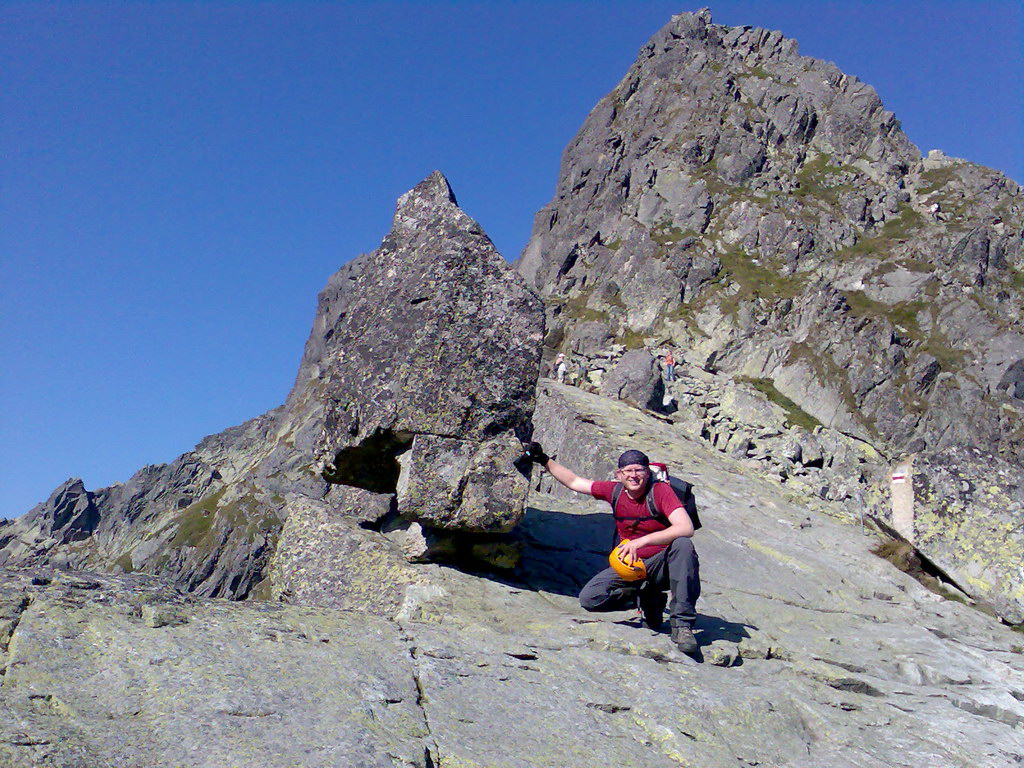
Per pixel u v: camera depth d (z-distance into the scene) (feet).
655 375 101.14
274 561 33.42
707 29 399.24
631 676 20.80
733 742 18.76
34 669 14.65
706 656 24.03
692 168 322.55
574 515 39.45
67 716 13.56
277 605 20.88
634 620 25.95
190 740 13.37
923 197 311.88
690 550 23.89
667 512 24.09
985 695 26.21
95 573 19.51
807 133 345.92
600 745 16.80
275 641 18.03
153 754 12.84
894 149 340.59
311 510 33.78
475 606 26.16
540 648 22.11
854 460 108.78
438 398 28.35
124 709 14.15
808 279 259.39
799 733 20.36
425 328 28.84
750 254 277.85
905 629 33.12
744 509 50.34
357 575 29.45
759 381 214.28
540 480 62.44
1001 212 292.40
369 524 33.65
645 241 286.25
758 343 224.33
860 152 337.93
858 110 349.82
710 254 276.41
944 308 236.43
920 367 211.82
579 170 364.99
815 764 18.86
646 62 399.24
